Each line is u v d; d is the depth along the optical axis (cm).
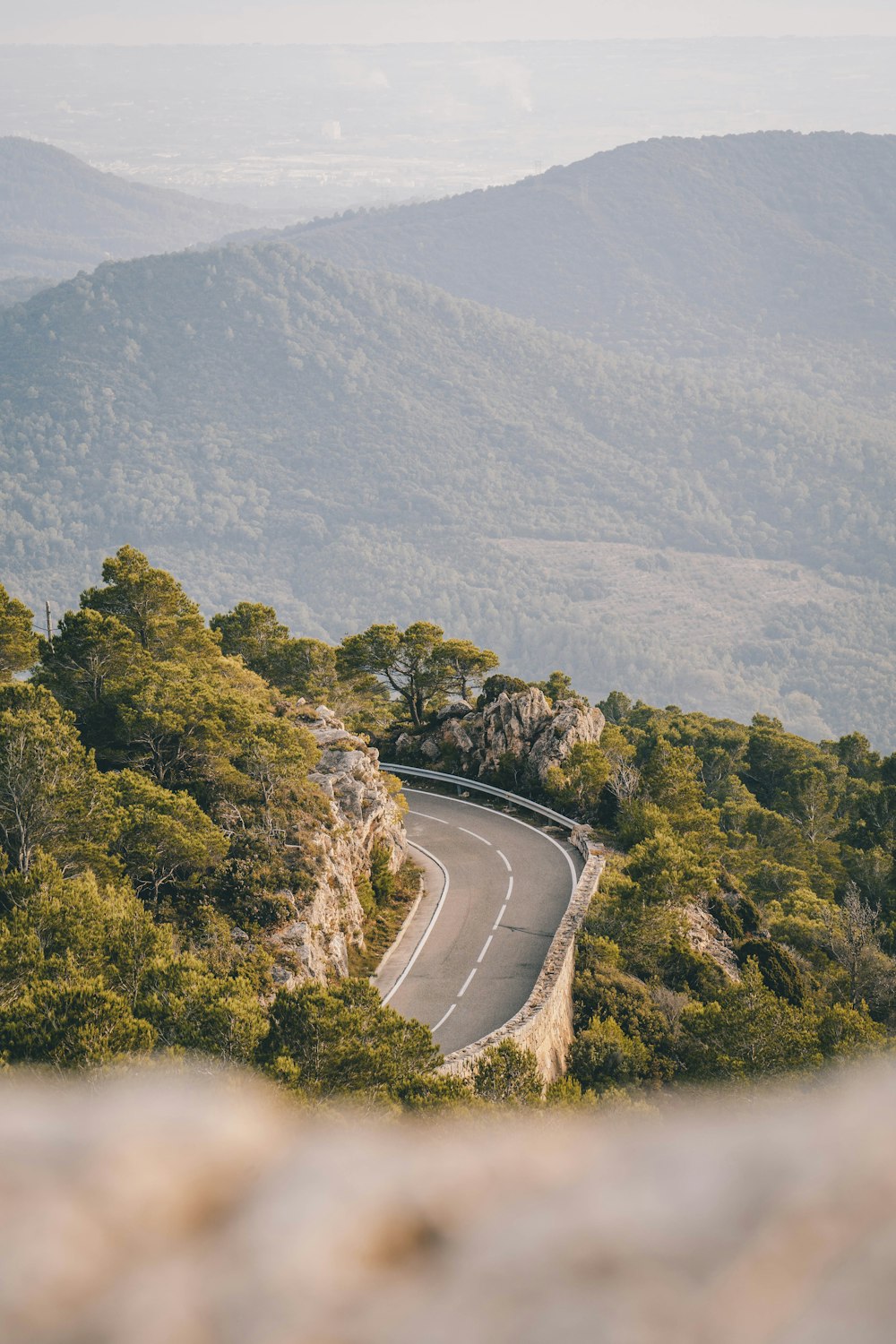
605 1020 4578
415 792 7438
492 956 4978
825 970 5956
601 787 7038
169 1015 2836
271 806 5009
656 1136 142
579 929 5116
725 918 5903
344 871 5112
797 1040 3775
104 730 5578
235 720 5334
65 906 3177
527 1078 3155
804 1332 104
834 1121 133
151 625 6694
